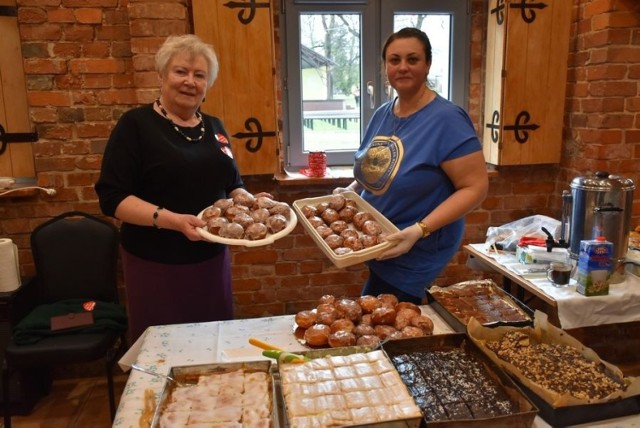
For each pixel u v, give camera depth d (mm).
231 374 1120
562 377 1116
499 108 2703
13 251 2283
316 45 2861
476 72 2932
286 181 2631
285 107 2885
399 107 1816
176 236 1692
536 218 2520
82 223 2395
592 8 2512
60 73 2389
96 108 2438
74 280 2377
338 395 1014
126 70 2424
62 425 2254
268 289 2820
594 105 2533
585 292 1854
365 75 2910
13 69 2428
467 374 1135
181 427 949
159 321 1752
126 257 1742
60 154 2451
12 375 2258
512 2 2570
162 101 1722
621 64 2445
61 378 2631
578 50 2646
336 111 2959
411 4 2840
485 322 1437
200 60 1648
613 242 1938
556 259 2102
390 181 1706
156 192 1672
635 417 1037
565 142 2791
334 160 2996
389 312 1369
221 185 1787
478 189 1623
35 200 2475
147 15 2281
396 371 1094
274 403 1011
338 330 1310
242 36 2412
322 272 2844
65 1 2334
